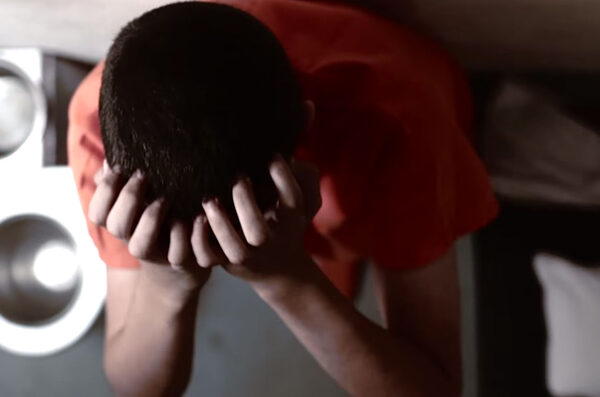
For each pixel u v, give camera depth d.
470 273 1.06
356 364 0.59
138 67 0.42
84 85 0.67
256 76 0.43
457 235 0.71
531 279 1.00
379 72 0.60
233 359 1.20
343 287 0.93
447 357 0.66
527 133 1.07
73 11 0.77
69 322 1.19
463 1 0.71
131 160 0.44
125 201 0.45
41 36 0.95
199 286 0.55
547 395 0.96
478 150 1.09
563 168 1.05
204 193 0.44
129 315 0.65
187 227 0.46
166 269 0.53
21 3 0.78
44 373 1.24
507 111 1.08
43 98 1.06
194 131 0.42
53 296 1.23
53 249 1.22
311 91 0.59
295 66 0.59
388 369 0.60
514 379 0.98
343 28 0.64
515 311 1.00
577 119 1.12
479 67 1.08
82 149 0.65
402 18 0.77
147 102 0.42
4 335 1.20
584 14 0.75
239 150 0.43
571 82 1.15
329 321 0.57
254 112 0.42
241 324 1.20
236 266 0.51
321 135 0.59
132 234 0.48
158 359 0.64
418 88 0.62
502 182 1.05
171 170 0.43
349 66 0.59
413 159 0.58
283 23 0.62
